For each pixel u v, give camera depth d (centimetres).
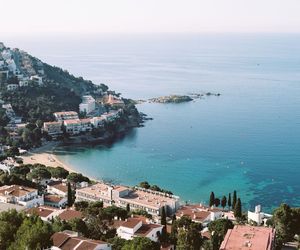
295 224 18600
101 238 16488
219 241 16500
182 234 16212
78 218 17138
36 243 13300
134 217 19575
